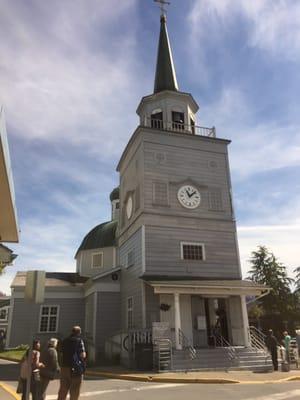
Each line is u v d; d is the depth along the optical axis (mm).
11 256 13422
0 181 7906
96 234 42688
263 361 19469
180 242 24469
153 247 23766
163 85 30750
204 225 25422
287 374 16797
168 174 25969
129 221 27422
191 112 30125
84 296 33344
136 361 18656
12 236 12250
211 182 26859
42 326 32188
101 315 27062
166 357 18078
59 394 8508
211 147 27844
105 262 40438
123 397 11312
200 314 22828
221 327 23234
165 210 24891
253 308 39875
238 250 25594
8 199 8992
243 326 22156
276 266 43125
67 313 33000
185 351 19094
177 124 28250
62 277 38188
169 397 11258
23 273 35625
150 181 25375
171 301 22500
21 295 32812
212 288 21516
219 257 24984
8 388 12836
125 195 29344
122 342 21516
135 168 27234
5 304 45406
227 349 19719
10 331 31672
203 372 17281
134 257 25203
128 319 25188
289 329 40500
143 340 19422
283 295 41719
